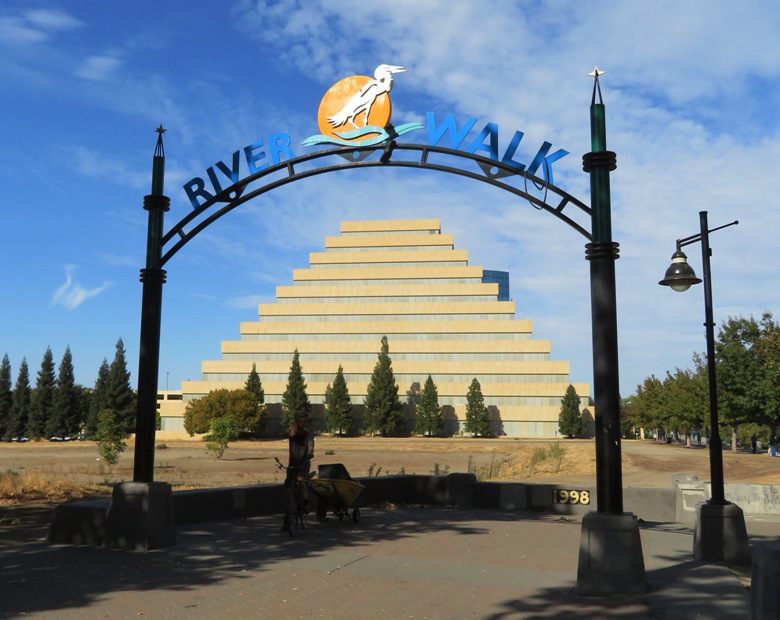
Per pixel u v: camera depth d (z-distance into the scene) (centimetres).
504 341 10512
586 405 10219
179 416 10762
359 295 11162
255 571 872
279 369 10838
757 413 4553
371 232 11606
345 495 1308
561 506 1578
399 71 1078
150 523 1023
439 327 10800
